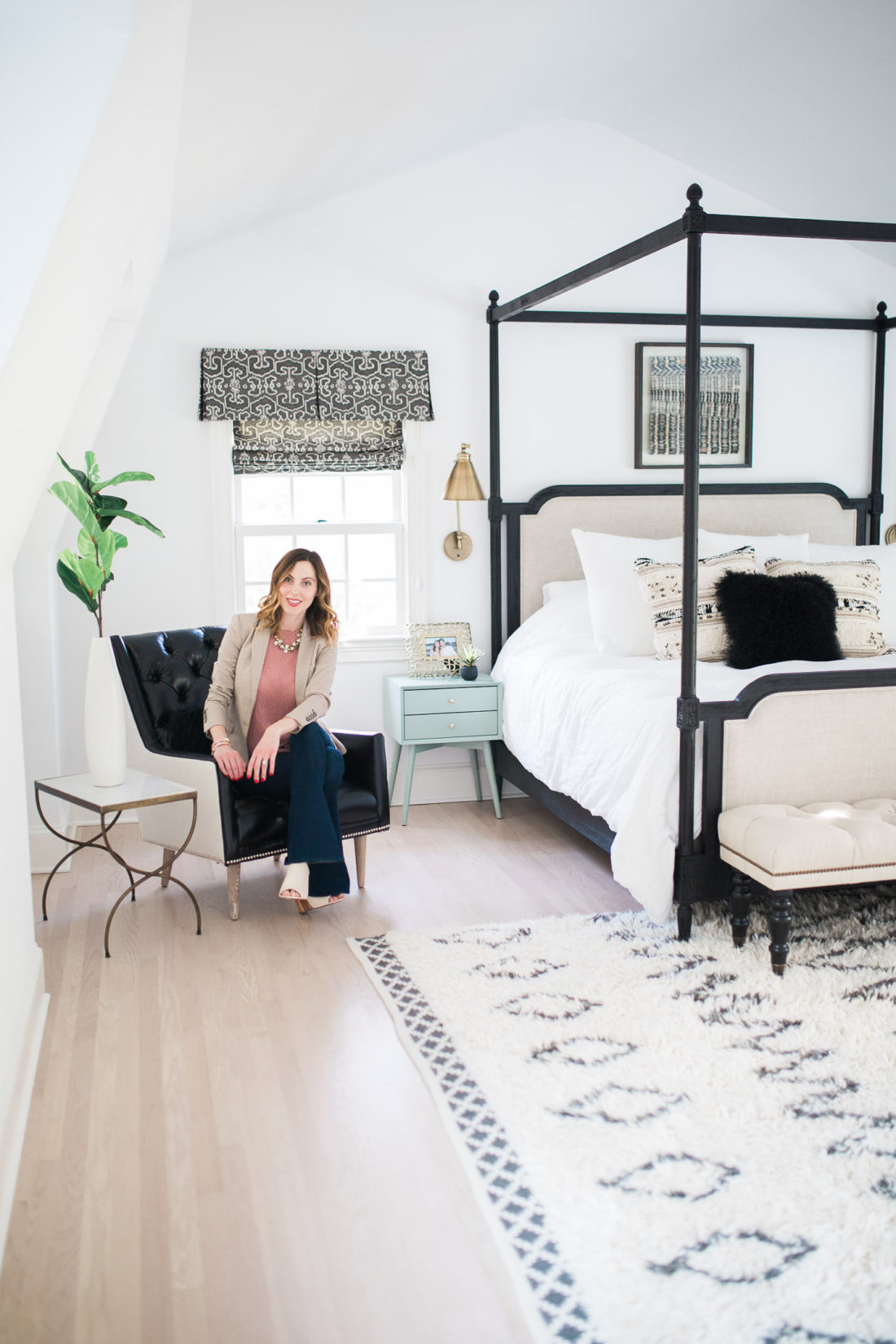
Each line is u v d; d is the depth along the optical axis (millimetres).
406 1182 1871
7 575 2488
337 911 3336
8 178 1570
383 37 2545
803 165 4141
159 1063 2324
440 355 4570
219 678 3432
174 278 4289
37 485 2201
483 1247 1689
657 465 4816
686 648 2869
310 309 4434
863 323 4887
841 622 3791
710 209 4695
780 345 4910
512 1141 1975
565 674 3760
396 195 4445
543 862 3840
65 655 4301
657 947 2902
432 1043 2383
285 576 3379
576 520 4688
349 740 3557
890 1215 1720
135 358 4285
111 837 4215
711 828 2947
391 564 4684
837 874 2674
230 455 4398
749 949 2865
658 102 4172
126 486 4328
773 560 4082
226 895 3506
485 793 4820
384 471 4625
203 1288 1604
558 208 4590
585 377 4711
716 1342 1458
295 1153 1969
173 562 4395
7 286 1584
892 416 5086
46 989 2721
